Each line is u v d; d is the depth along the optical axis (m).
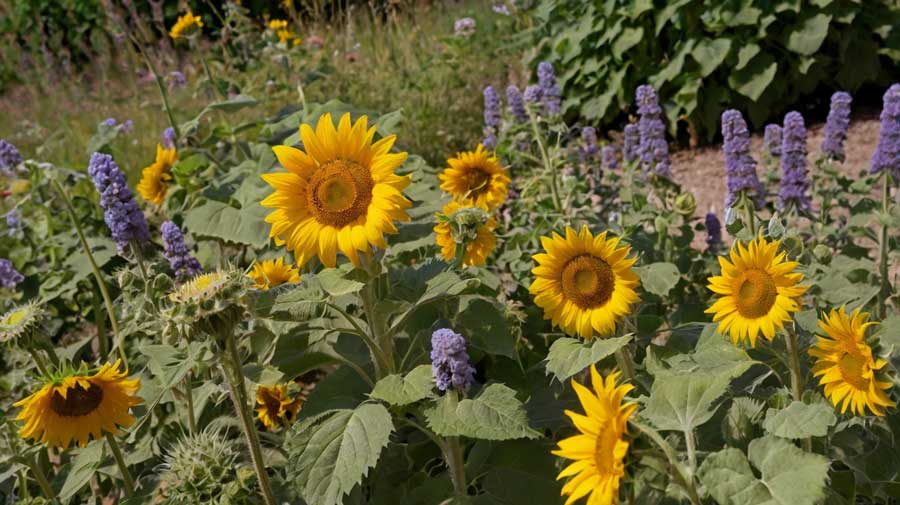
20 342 1.00
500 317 1.12
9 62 4.84
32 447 1.04
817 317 1.02
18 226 1.74
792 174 1.45
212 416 1.22
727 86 2.66
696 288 1.39
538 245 1.41
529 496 0.99
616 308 0.96
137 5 4.74
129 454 1.17
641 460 0.70
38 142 3.48
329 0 4.17
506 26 3.64
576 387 0.72
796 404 0.78
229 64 2.95
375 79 3.06
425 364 1.05
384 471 1.12
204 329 0.83
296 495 0.98
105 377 0.96
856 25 2.63
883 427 0.91
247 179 1.58
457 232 1.10
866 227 1.37
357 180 0.95
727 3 2.57
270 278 1.24
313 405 1.04
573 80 2.93
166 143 2.01
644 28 2.73
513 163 1.70
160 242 1.82
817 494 0.69
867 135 2.42
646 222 1.51
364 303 1.02
